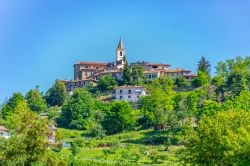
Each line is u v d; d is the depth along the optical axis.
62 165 48.41
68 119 176.00
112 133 162.12
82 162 97.50
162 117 151.62
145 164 106.31
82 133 161.88
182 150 57.81
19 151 46.09
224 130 53.97
